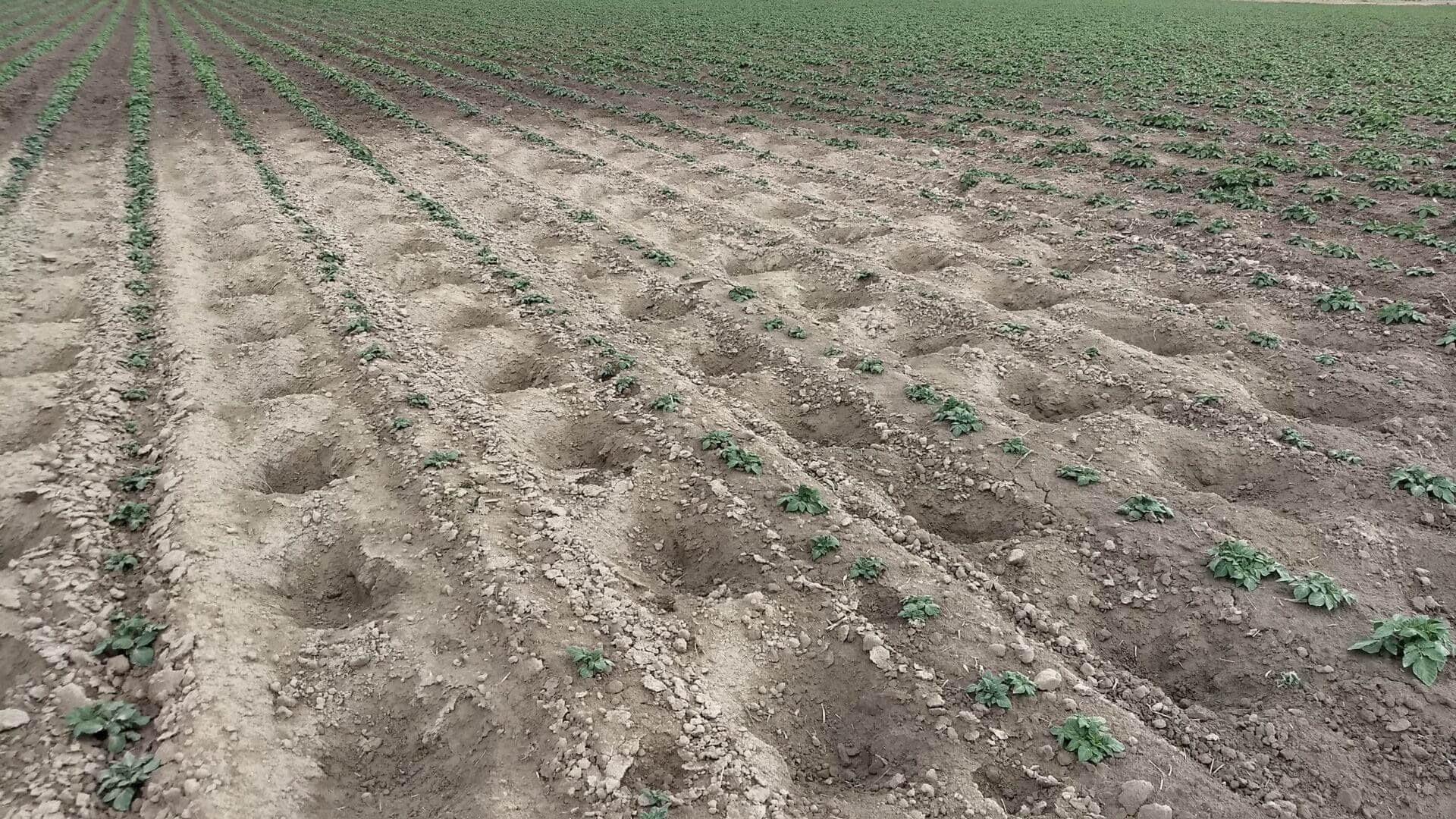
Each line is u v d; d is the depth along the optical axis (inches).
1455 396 412.8
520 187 792.9
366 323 493.4
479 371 468.4
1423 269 520.7
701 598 316.2
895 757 258.5
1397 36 1606.8
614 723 257.3
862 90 1213.7
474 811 235.5
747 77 1330.0
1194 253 597.6
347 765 259.0
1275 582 304.5
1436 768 242.7
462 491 349.1
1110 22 1899.6
